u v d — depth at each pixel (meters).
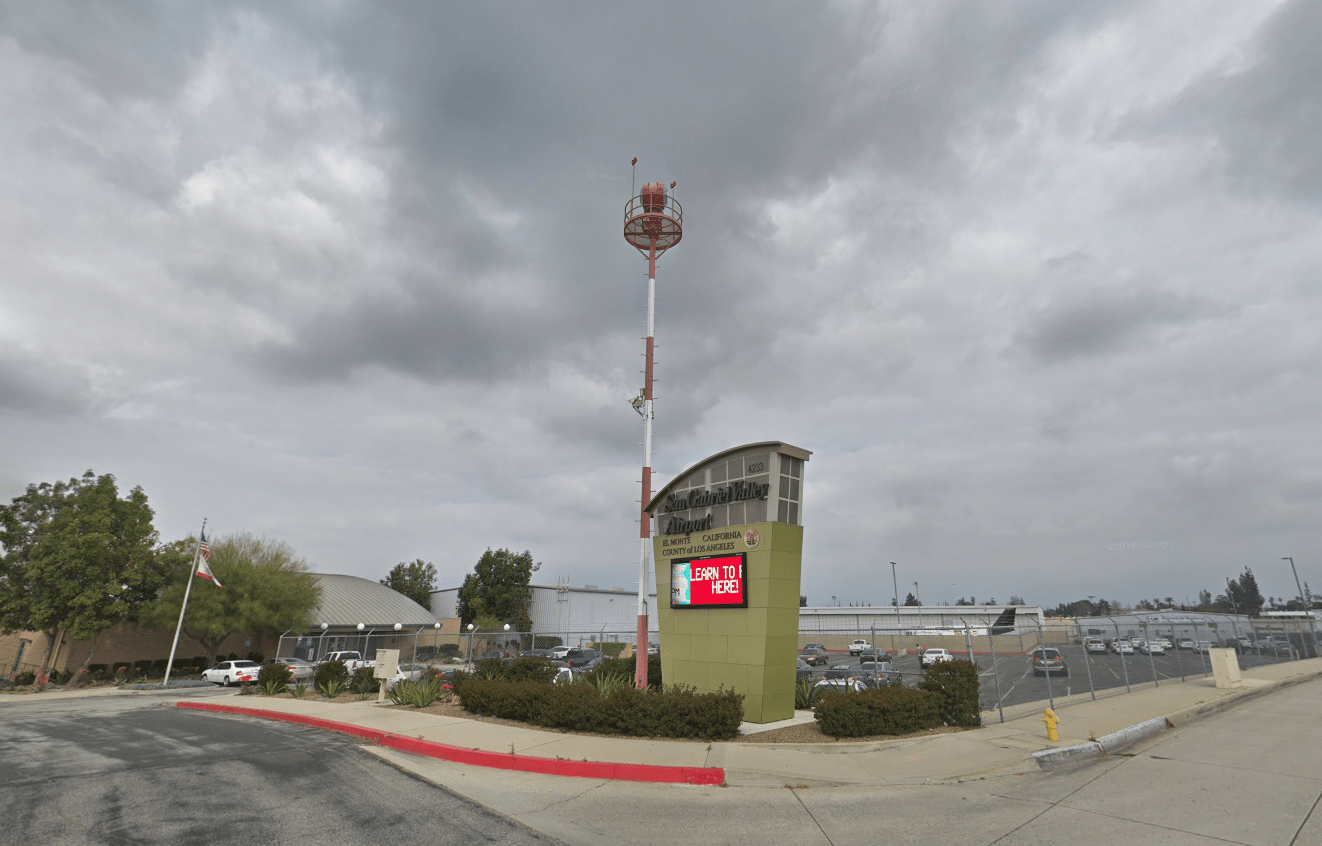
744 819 8.92
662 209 26.78
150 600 45.09
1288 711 18.84
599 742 13.70
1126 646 52.09
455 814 9.07
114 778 11.12
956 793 10.20
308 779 11.07
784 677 17.36
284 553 51.31
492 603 67.94
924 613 67.69
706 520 19.20
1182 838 7.96
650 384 24.81
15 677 39.47
